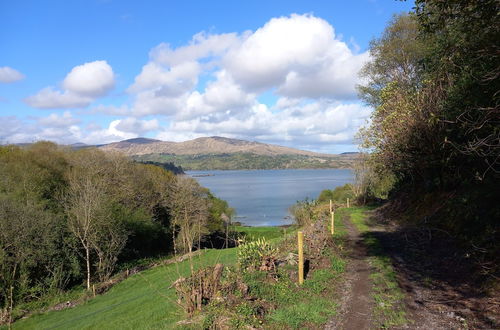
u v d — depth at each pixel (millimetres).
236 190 161875
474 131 11672
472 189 14750
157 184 50656
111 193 41938
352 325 7738
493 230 10703
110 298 25078
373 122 22156
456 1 8070
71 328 17484
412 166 21938
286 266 11938
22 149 43062
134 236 41312
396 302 8781
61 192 36906
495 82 9594
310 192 135875
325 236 16047
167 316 12734
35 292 26859
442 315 7594
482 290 8281
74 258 30203
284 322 8055
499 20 7855
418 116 17641
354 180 47344
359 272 11945
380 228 21250
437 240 14102
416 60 29812
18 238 26375
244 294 9367
